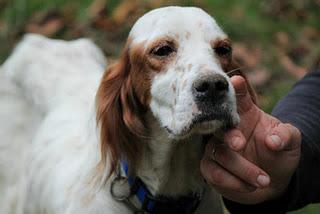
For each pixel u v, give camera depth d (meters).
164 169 2.83
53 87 4.22
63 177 3.26
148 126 2.81
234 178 2.39
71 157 3.38
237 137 2.32
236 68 2.79
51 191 3.32
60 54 4.48
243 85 2.41
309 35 6.10
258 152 2.44
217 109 2.37
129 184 2.87
